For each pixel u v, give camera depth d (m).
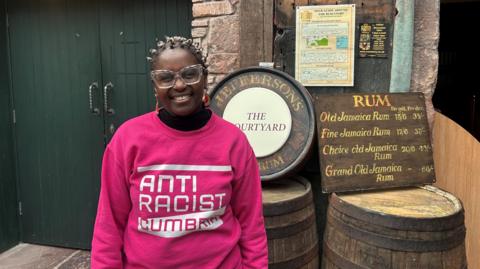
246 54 2.49
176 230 1.17
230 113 2.32
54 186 3.34
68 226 3.36
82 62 3.13
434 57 2.35
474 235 2.34
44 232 3.43
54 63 3.20
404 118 2.25
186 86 1.17
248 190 1.30
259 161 2.25
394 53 2.34
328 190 2.09
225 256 1.24
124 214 1.26
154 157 1.18
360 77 2.44
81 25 3.10
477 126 4.99
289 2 2.47
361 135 2.19
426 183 2.21
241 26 2.47
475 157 2.30
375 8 2.37
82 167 3.25
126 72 3.05
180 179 1.18
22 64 3.27
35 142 3.33
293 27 2.48
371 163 2.17
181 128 1.21
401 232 1.74
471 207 2.34
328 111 2.19
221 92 2.36
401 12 2.30
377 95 2.25
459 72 5.05
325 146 2.15
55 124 3.26
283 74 2.29
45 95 3.25
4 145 3.29
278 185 2.31
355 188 2.13
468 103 5.04
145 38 2.98
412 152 2.22
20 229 3.47
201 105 1.25
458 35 4.95
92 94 3.13
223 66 2.54
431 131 2.40
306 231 2.05
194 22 2.57
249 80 2.34
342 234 1.90
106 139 3.16
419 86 2.39
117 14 3.02
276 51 2.53
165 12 2.92
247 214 1.32
